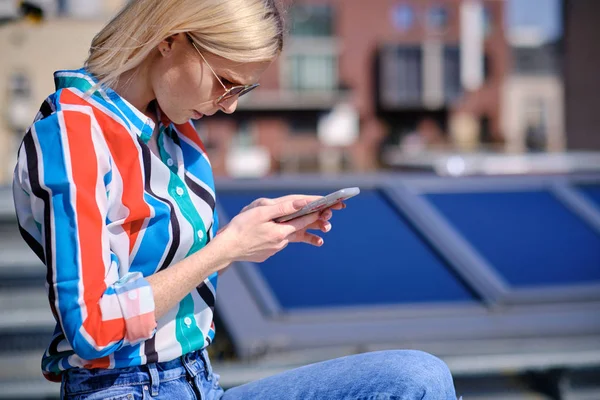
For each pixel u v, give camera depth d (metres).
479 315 2.46
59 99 1.17
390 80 32.81
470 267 2.67
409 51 33.12
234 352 2.41
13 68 25.50
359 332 2.33
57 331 1.24
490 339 2.38
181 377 1.26
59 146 1.12
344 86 32.75
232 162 31.66
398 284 2.59
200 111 1.25
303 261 2.69
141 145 1.23
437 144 33.59
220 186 3.08
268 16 1.22
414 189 3.31
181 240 1.24
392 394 1.21
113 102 1.22
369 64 33.00
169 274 1.14
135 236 1.20
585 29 14.80
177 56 1.21
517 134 34.94
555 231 3.05
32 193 1.11
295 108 32.16
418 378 1.22
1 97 25.77
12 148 26.58
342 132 32.59
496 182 3.48
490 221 3.08
